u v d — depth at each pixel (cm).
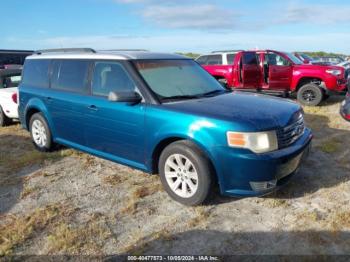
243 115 360
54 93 531
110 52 486
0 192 449
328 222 347
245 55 1120
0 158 582
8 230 354
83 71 490
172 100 412
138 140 415
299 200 395
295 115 397
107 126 448
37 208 400
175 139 388
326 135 664
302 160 399
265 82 1112
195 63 522
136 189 435
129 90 427
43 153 589
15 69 890
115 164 531
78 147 514
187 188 388
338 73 989
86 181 473
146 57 462
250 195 354
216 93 462
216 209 381
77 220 371
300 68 1039
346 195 404
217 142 347
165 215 374
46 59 568
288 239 323
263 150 348
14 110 781
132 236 338
